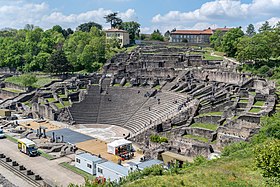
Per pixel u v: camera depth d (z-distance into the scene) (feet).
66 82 479.82
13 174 224.74
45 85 489.67
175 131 275.80
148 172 167.43
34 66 629.10
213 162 170.30
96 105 399.03
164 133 282.77
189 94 348.38
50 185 193.98
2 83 556.92
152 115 341.21
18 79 558.15
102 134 328.90
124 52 580.71
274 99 256.32
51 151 276.62
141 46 643.04
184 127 276.62
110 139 309.83
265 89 290.76
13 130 339.36
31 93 463.83
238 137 231.71
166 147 259.39
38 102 426.51
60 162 250.37
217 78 377.50
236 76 351.25
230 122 248.52
